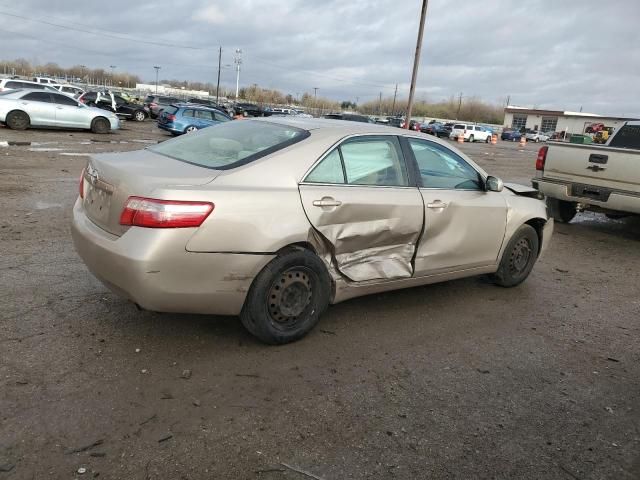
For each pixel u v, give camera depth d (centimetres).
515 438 303
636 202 785
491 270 531
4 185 884
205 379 336
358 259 416
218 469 259
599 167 820
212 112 2439
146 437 278
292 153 383
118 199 341
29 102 1931
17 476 243
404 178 443
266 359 368
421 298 513
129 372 336
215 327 407
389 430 301
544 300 543
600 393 363
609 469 283
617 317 513
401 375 363
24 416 285
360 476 262
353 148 414
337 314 455
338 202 387
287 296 377
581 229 948
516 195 550
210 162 378
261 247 350
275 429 293
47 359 342
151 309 335
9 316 395
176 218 321
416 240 446
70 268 505
